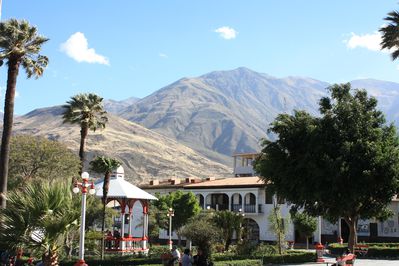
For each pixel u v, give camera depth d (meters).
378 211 29.83
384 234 53.84
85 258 30.50
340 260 22.64
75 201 17.39
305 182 29.05
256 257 31.09
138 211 63.25
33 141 36.03
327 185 28.34
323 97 31.05
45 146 35.94
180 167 174.25
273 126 31.30
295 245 54.25
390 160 27.78
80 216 17.03
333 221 31.34
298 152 30.12
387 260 36.09
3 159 27.00
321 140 28.78
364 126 29.27
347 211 29.48
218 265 24.45
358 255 39.97
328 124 29.41
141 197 39.69
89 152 153.12
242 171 83.31
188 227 30.20
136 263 28.33
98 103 43.28
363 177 27.52
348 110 29.45
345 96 30.73
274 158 30.47
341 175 27.45
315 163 28.39
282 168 30.00
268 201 57.16
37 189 16.67
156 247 39.84
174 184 71.75
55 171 35.53
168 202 55.03
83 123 41.94
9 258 22.64
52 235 16.38
